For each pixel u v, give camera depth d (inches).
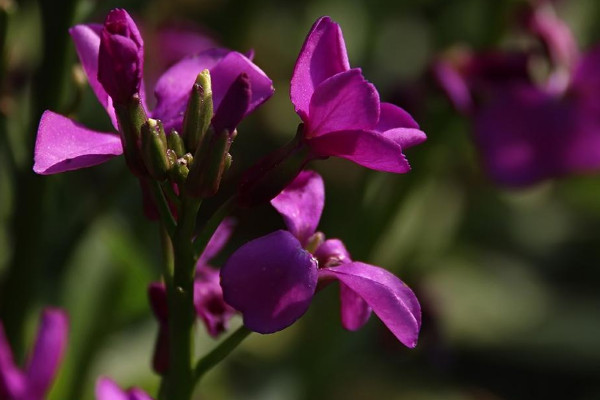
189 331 10.1
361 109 9.8
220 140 9.6
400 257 15.8
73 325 13.8
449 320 22.0
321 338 14.9
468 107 14.2
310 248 10.2
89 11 12.1
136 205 14.6
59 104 12.0
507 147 14.6
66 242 13.0
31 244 12.2
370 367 21.2
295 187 10.3
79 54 10.1
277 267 9.6
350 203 14.4
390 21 22.2
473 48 15.4
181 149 9.8
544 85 14.8
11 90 13.6
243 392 17.3
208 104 9.8
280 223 22.0
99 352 13.9
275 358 18.4
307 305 9.6
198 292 10.4
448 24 20.3
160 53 15.3
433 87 14.3
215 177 9.7
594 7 21.7
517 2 14.8
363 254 14.2
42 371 10.7
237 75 10.1
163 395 10.5
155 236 14.8
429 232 17.6
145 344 14.8
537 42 15.0
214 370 16.3
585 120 14.7
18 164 12.1
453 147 18.9
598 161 14.7
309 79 9.9
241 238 22.0
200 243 10.0
